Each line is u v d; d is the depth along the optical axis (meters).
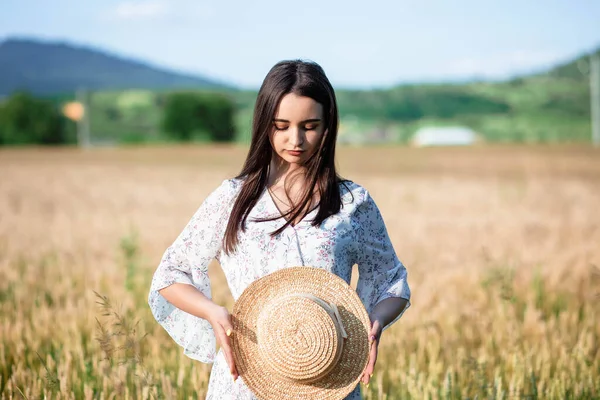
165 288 3.08
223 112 96.31
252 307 2.89
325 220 3.05
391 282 3.17
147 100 129.12
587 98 160.00
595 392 4.88
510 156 54.12
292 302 2.80
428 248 11.91
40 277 8.87
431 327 6.11
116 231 14.09
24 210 18.88
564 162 46.47
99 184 29.89
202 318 3.16
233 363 2.84
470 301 7.39
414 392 4.69
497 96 163.50
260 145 3.07
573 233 13.49
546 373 5.07
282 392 2.85
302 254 3.01
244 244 3.04
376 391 4.78
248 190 3.08
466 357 5.30
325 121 3.06
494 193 25.08
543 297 7.85
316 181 3.09
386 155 58.59
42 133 89.50
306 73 3.01
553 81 180.75
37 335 5.92
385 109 157.00
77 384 4.71
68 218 16.38
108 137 109.88
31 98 91.06
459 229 14.76
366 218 3.16
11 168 41.91
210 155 59.56
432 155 57.69
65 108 90.31
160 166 44.94
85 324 6.20
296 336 2.77
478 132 124.38
